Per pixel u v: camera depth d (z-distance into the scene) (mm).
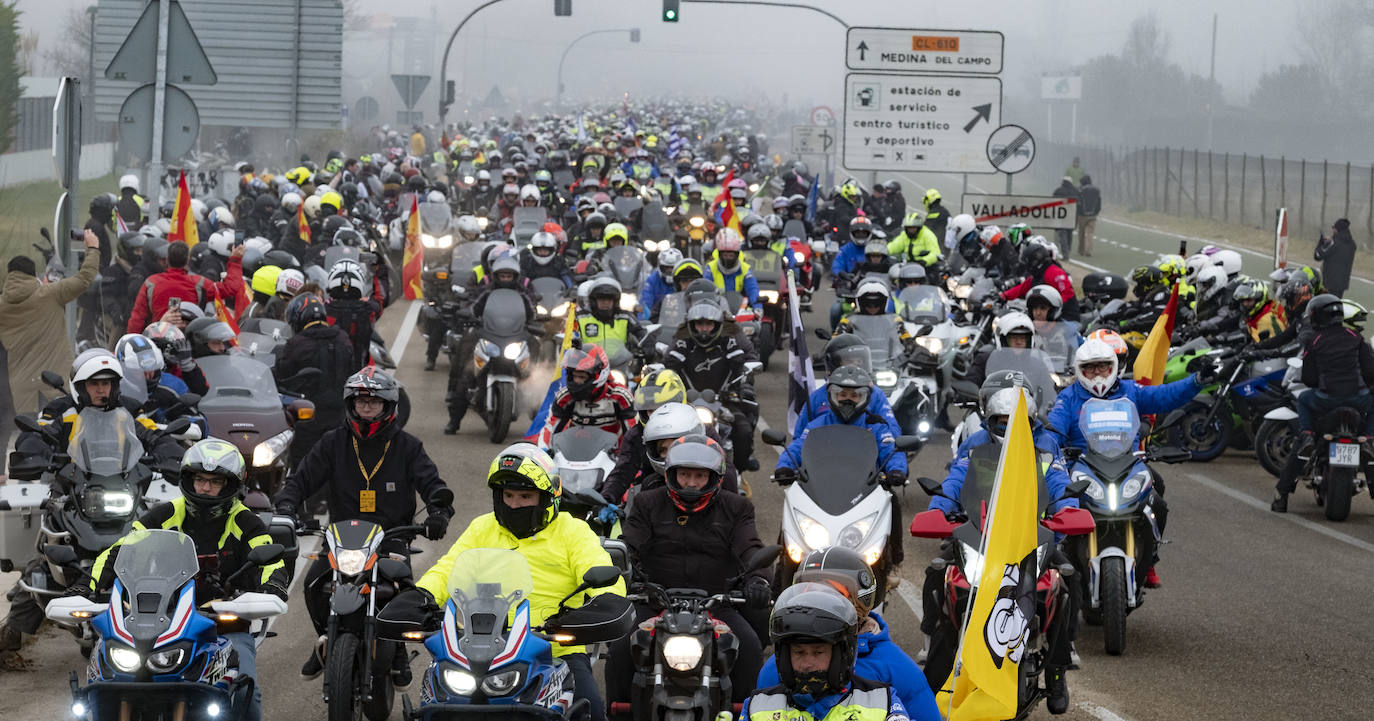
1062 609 23594
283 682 26734
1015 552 17922
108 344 58125
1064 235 125000
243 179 88625
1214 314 53375
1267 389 49219
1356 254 127188
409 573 21125
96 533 25203
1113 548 29734
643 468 27906
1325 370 42469
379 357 44656
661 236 82250
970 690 17594
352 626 22422
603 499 22859
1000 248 68000
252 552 21172
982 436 26734
